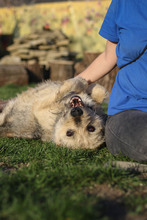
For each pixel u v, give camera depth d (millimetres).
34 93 4352
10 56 13367
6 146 3547
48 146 3521
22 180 2215
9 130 4172
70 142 3588
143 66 2779
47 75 11633
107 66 3508
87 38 14789
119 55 2975
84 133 3545
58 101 3822
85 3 14641
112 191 2039
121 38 2857
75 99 3645
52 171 2443
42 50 13539
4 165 2951
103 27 3174
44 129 3881
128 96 2896
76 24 15086
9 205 1701
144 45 2705
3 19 16375
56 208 1620
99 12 13734
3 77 10477
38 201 1773
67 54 13594
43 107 3887
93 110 3875
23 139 3957
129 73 2871
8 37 16016
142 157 2588
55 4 15523
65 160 2971
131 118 2699
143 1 2777
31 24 15992
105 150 3465
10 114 4340
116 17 2973
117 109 2955
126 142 2678
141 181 2178
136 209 1705
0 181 2154
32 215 1534
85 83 3596
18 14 16141
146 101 2777
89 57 7711
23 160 3068
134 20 2770
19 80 10742
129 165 2549
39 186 2035
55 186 2113
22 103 4336
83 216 1516
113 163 2578
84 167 2484
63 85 3801
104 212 1694
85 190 2061
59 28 15594
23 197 1882
